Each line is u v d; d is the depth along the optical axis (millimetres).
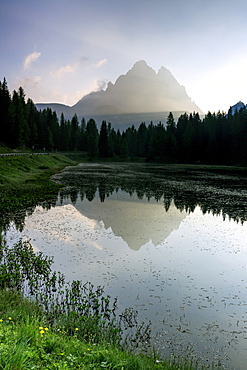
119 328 7824
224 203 28000
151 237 16891
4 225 18359
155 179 50094
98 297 9695
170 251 14703
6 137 89938
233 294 10305
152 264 12914
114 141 145375
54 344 5195
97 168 81000
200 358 6773
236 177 55938
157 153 124250
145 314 8711
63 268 12094
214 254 14430
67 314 8258
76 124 157625
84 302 9203
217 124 105625
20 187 33438
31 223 19062
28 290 9930
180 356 6781
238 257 14102
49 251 14070
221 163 102250
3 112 90188
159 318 8523
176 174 62250
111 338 7180
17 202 25047
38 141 122188
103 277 11367
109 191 34625
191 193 33969
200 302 9633
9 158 54812
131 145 150875
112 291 10195
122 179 49406
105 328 7703
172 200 29266
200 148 110875
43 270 11586
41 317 7574
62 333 6590
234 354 6988
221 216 22656
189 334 7762
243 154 92062
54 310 8391
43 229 17766
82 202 27219
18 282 10258
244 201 29125
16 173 45438
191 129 111688
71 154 133000
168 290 10438
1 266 11406
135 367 5273
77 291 9695
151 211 23969
